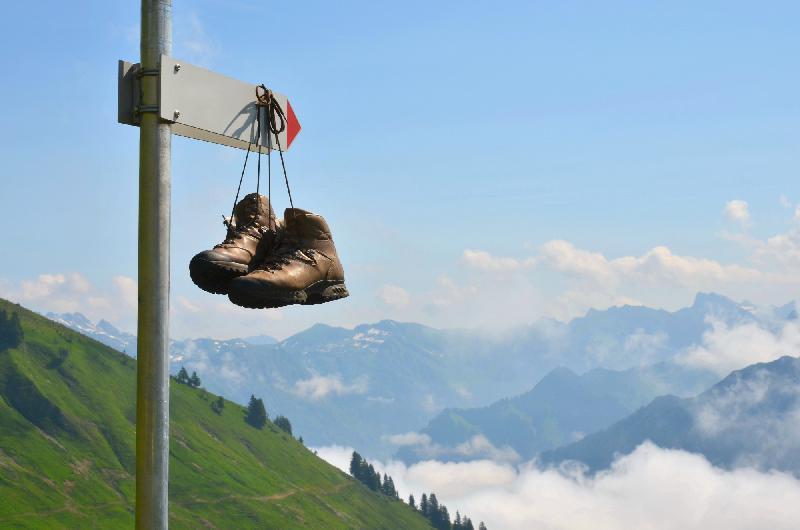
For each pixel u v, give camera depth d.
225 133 2.77
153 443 2.56
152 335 2.60
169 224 2.65
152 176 2.64
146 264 2.62
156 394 2.57
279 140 2.91
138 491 2.55
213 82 2.74
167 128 2.66
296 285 2.76
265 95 2.85
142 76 2.64
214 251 2.81
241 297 2.67
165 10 2.64
